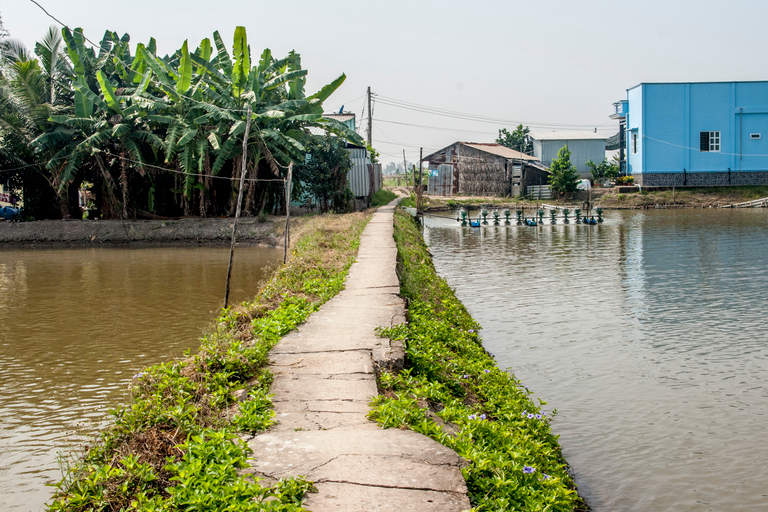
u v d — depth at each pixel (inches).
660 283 713.6
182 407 207.9
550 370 399.9
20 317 516.1
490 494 170.6
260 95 1141.7
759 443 291.0
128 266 813.2
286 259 606.2
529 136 2640.3
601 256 956.6
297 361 267.3
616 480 256.8
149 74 1101.7
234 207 1202.0
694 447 287.1
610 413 327.6
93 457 191.0
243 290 629.9
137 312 530.6
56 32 1144.8
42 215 1236.5
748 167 1979.6
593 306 593.6
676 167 1995.6
